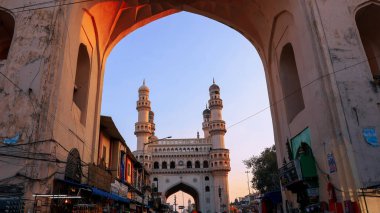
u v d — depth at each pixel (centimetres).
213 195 5109
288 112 1275
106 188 1339
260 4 1355
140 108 5731
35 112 877
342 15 1011
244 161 3481
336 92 894
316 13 1002
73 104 1082
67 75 1012
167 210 4950
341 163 837
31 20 1003
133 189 2188
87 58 1286
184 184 5266
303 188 1102
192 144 5528
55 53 952
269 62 1465
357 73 928
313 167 977
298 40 1109
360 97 897
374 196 783
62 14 1014
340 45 961
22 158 825
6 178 803
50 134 872
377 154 836
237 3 1471
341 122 858
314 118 989
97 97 1381
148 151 5397
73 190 1025
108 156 1727
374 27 1159
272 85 1445
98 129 1369
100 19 1342
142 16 1565
